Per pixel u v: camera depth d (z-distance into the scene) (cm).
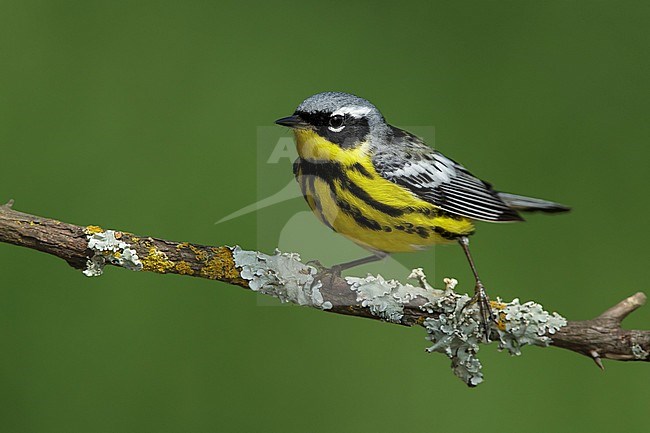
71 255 360
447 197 363
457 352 360
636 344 359
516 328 360
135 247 360
